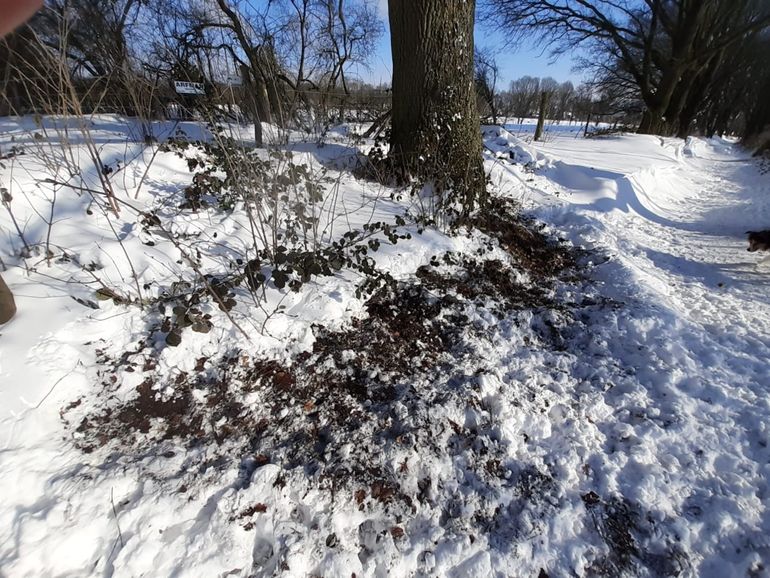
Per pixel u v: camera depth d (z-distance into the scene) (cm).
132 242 263
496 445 204
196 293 229
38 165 309
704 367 258
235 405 207
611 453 204
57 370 190
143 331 224
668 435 209
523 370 254
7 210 262
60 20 266
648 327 293
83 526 150
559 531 169
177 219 305
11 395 174
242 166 312
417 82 438
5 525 146
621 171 761
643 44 1739
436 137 445
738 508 175
